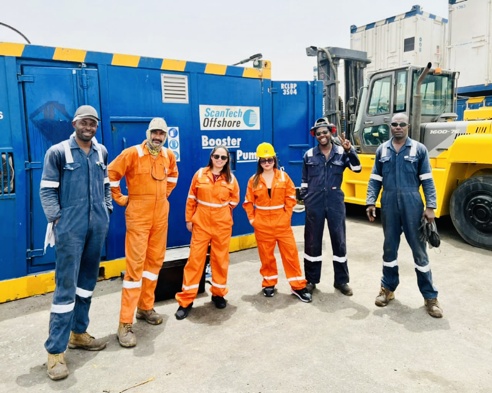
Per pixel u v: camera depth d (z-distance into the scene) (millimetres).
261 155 3689
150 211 3250
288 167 5723
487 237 5375
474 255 5195
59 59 3928
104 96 4195
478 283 4234
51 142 3967
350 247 5652
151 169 3215
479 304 3723
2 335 3270
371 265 4879
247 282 4367
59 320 2678
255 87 5305
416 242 3504
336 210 3898
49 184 2648
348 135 7816
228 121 5102
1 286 3850
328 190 3879
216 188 3570
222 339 3154
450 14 10336
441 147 6109
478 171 5781
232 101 5113
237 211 5422
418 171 3525
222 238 3607
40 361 2898
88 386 2580
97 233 2850
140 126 4461
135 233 3197
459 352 2912
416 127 5641
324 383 2557
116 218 4430
